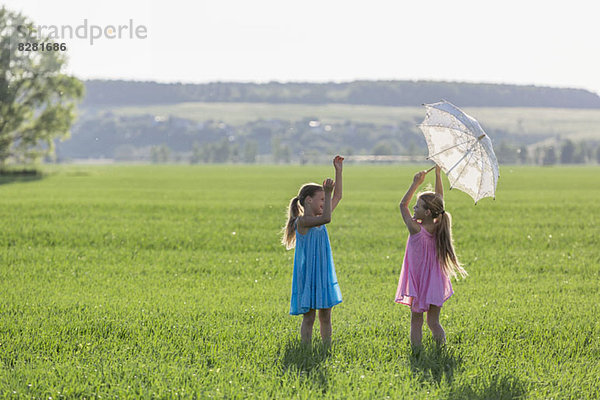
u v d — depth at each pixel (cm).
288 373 721
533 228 2455
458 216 2952
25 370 726
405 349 824
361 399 654
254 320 990
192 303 1109
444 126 820
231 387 677
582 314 1052
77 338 871
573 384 719
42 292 1208
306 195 807
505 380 720
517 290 1281
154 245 1953
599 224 2611
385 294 1225
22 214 2866
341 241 2053
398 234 2222
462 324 971
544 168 15788
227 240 2052
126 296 1183
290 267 1562
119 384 686
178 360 779
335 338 877
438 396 673
